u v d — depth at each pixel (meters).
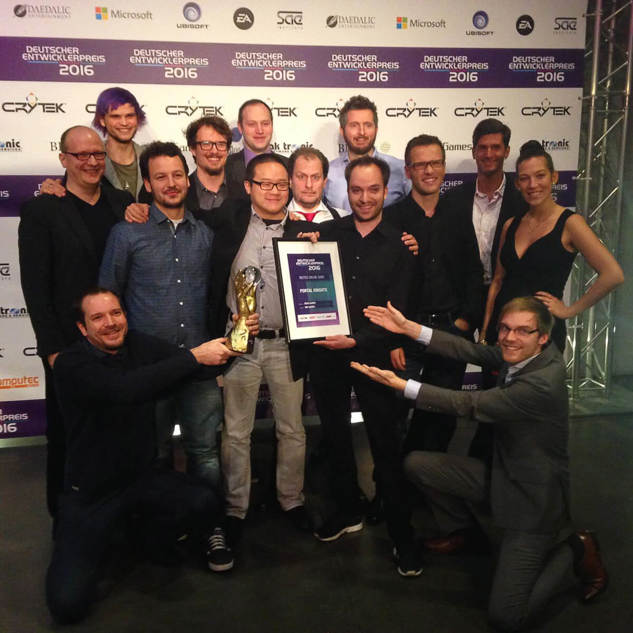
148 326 2.63
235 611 2.36
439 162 3.28
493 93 4.17
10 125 3.69
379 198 2.61
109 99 3.73
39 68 3.66
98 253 2.84
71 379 2.36
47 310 2.64
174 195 2.58
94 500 2.47
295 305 2.60
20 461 3.80
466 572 2.62
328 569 2.63
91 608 2.38
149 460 2.59
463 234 3.29
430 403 2.39
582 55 4.22
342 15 3.94
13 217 3.78
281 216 2.75
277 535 2.91
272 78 3.93
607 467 3.60
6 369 3.93
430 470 2.62
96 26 3.68
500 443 2.41
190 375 2.47
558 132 4.29
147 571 2.63
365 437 4.16
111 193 3.01
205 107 3.88
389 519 2.63
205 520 2.57
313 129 4.03
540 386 2.25
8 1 3.58
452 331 3.16
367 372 2.45
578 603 2.40
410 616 2.32
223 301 2.71
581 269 4.57
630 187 4.76
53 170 3.78
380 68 4.03
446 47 4.07
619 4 4.44
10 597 2.46
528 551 2.27
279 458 2.94
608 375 4.73
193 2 3.76
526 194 3.14
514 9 4.10
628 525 2.95
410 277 2.69
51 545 2.85
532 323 2.28
